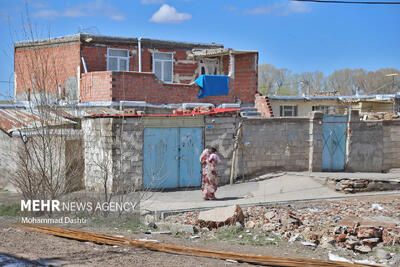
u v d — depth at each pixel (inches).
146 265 273.9
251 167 756.6
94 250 306.2
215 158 584.7
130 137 649.0
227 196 621.6
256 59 970.7
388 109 1254.9
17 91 911.7
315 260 314.2
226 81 897.5
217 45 1025.5
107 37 893.8
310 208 515.5
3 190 550.3
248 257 311.4
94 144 647.8
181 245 354.3
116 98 768.9
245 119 751.1
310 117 791.1
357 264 309.1
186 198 603.2
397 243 377.4
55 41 887.7
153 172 672.4
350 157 826.2
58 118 470.6
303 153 790.5
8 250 292.2
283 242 389.1
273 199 574.6
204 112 713.6
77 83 850.1
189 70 995.3
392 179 650.8
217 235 411.5
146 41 940.6
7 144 580.1
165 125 687.1
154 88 810.8
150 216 472.4
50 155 445.7
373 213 482.3
